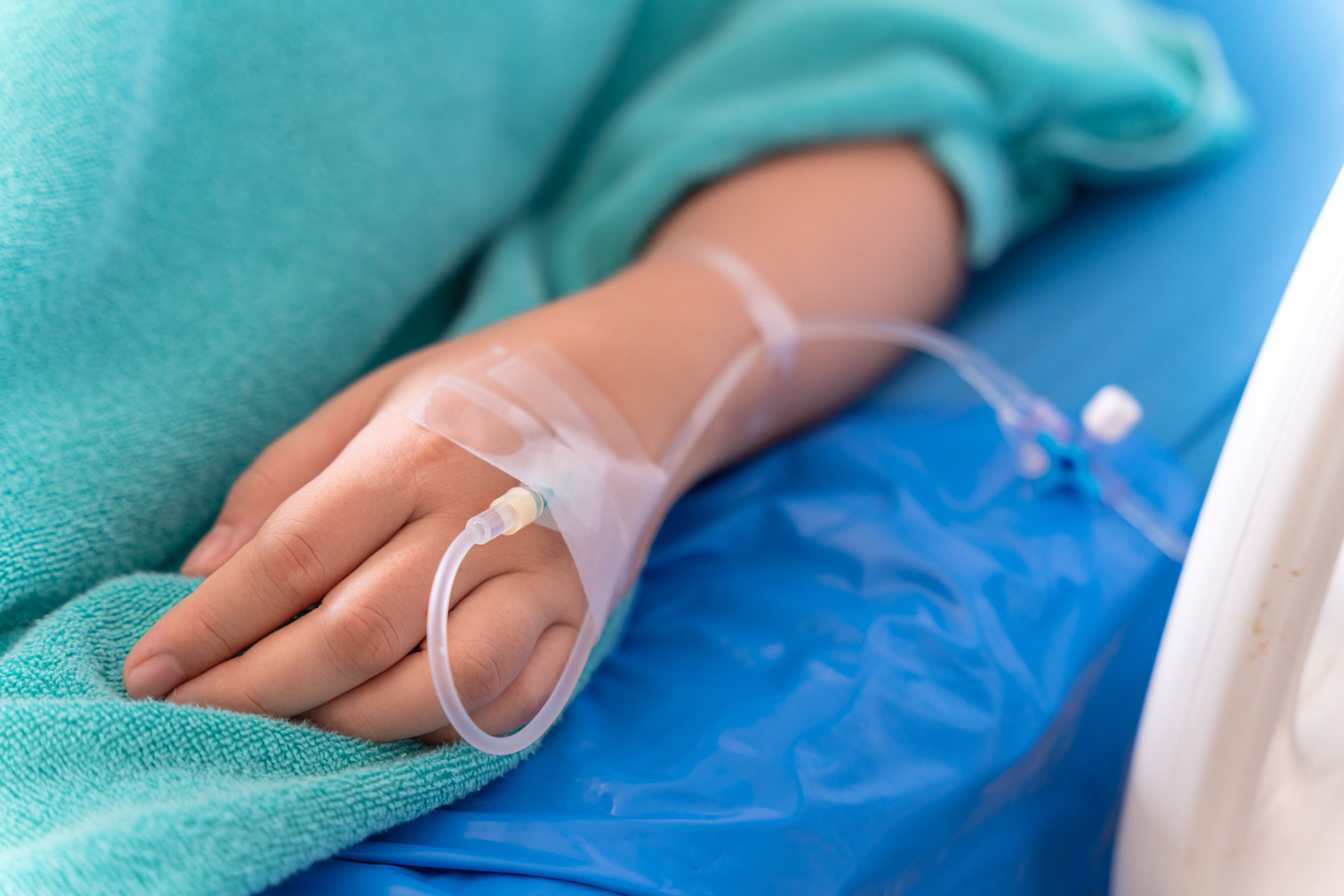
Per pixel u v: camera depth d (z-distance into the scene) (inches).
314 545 23.0
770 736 23.8
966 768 23.9
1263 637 22.2
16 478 23.5
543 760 23.7
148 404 24.4
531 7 28.1
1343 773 23.6
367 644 22.7
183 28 24.8
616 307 26.0
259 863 21.8
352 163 26.1
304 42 25.7
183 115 24.9
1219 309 29.4
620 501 24.1
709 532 26.5
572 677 23.5
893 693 24.3
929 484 27.3
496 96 28.1
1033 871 24.9
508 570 23.5
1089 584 25.8
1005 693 24.5
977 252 29.8
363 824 22.4
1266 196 30.8
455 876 22.6
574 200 30.3
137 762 22.4
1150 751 23.1
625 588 24.9
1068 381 29.2
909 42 29.7
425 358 25.1
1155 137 30.7
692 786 23.3
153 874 21.5
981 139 29.8
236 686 22.8
